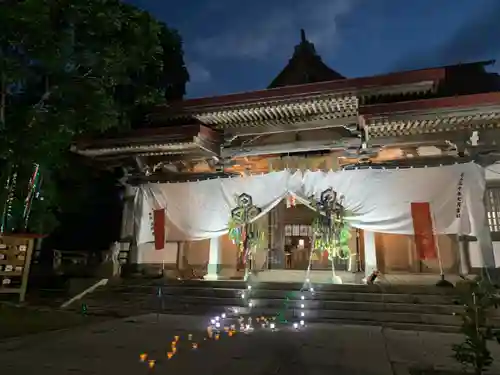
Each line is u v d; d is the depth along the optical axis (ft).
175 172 58.85
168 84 70.79
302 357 22.04
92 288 46.78
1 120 42.52
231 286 43.80
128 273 54.24
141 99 54.85
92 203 72.64
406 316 33.76
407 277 48.70
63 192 66.64
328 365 20.38
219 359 21.53
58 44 40.98
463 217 43.57
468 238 45.62
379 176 47.42
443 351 23.85
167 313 38.73
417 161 46.70
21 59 41.24
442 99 40.29
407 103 41.16
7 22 37.42
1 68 39.19
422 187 45.68
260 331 30.01
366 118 41.96
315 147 51.85
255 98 48.60
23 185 48.62
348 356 22.38
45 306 42.32
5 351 23.43
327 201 48.60
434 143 46.52
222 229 52.95
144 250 59.47
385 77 44.93
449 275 49.06
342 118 50.34
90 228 73.61
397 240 54.65
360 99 47.47
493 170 45.01
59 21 42.60
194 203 54.90
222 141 54.85
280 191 50.98
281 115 50.78
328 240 47.62
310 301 37.86
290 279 48.80
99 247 71.10
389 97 47.42
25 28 37.96
